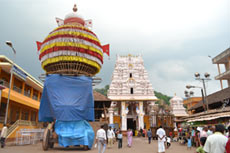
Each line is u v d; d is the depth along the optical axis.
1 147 14.09
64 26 15.12
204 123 23.86
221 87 41.22
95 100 30.25
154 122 37.91
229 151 4.76
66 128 13.30
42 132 20.31
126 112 40.75
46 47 14.51
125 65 45.44
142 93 42.62
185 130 23.69
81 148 14.20
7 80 24.58
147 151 14.05
